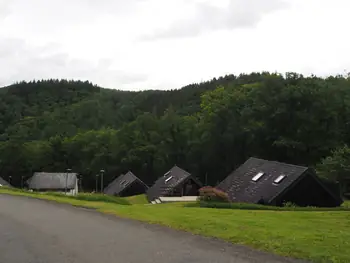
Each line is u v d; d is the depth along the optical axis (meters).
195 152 63.50
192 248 9.58
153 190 46.84
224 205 21.97
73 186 81.00
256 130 51.12
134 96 154.62
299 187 26.02
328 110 48.12
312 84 50.81
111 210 17.39
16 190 34.28
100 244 10.36
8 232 12.42
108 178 82.81
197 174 62.50
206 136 58.94
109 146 86.56
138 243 10.34
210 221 12.95
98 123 121.81
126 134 84.88
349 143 47.94
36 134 105.50
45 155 91.00
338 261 7.91
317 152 47.44
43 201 22.45
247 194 28.00
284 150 49.78
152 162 77.94
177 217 14.20
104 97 154.88
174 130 72.69
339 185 28.69
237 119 55.34
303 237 10.17
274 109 50.12
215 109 57.53
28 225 13.81
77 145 91.69
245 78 85.69
